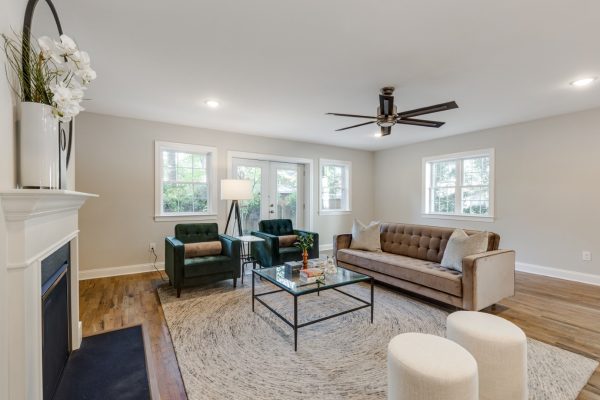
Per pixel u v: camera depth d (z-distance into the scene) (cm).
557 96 342
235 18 197
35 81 130
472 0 178
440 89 321
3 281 106
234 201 477
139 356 212
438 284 296
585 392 177
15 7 124
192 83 304
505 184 473
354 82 301
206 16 194
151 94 334
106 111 398
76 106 136
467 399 127
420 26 206
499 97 345
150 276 417
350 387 182
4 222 107
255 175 559
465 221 527
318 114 410
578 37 218
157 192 450
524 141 452
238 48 235
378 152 702
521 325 266
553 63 260
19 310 112
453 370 129
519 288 371
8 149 115
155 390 176
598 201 384
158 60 254
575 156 402
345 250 424
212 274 350
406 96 341
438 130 505
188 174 485
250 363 205
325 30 211
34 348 124
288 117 425
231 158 516
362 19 198
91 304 312
